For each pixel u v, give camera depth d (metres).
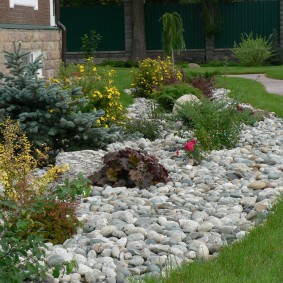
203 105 11.10
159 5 35.91
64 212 6.50
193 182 8.59
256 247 5.92
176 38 26.36
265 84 22.95
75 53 35.81
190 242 6.28
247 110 13.12
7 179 6.08
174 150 10.65
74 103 10.15
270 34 35.62
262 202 7.34
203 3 35.34
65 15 35.81
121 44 35.94
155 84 18.42
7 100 10.08
